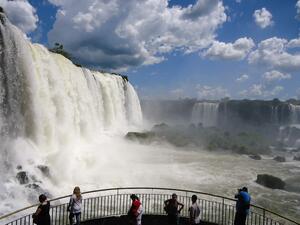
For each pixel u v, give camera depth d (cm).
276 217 2038
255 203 2303
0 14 2366
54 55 3372
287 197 2467
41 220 1012
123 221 1334
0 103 2330
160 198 2145
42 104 2761
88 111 3775
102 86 4550
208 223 1346
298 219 2027
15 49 2438
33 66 2631
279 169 3591
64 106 3103
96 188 2294
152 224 1352
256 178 3036
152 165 3225
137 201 1123
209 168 3347
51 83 2969
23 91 2533
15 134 2448
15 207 1805
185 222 1345
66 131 3102
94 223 1306
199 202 2166
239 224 1209
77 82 3588
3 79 2350
